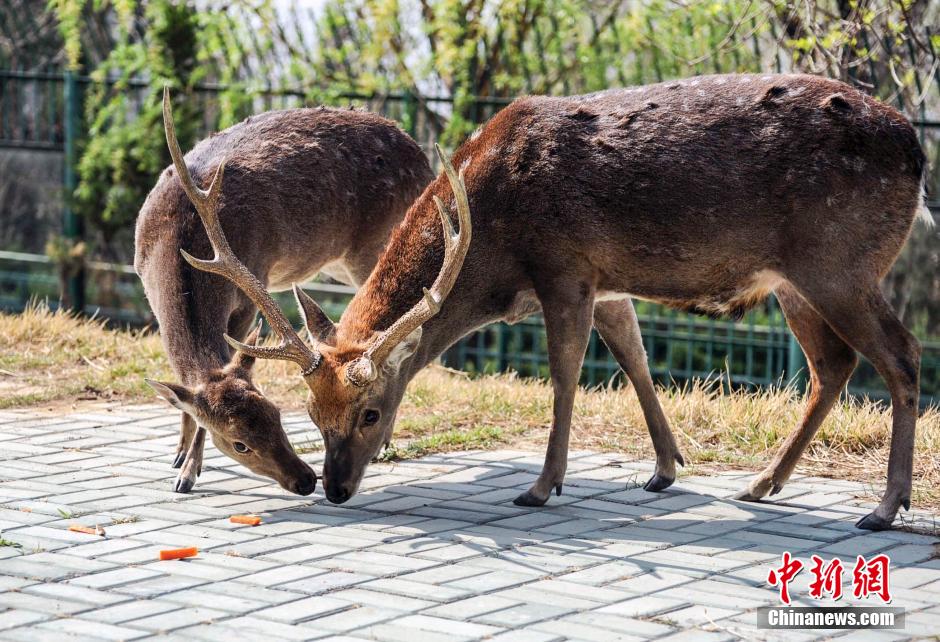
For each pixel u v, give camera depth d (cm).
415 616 465
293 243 766
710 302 651
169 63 1458
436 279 643
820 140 610
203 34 1441
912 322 1444
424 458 745
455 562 536
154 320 1542
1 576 509
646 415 673
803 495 656
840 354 643
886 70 1112
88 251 1562
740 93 633
